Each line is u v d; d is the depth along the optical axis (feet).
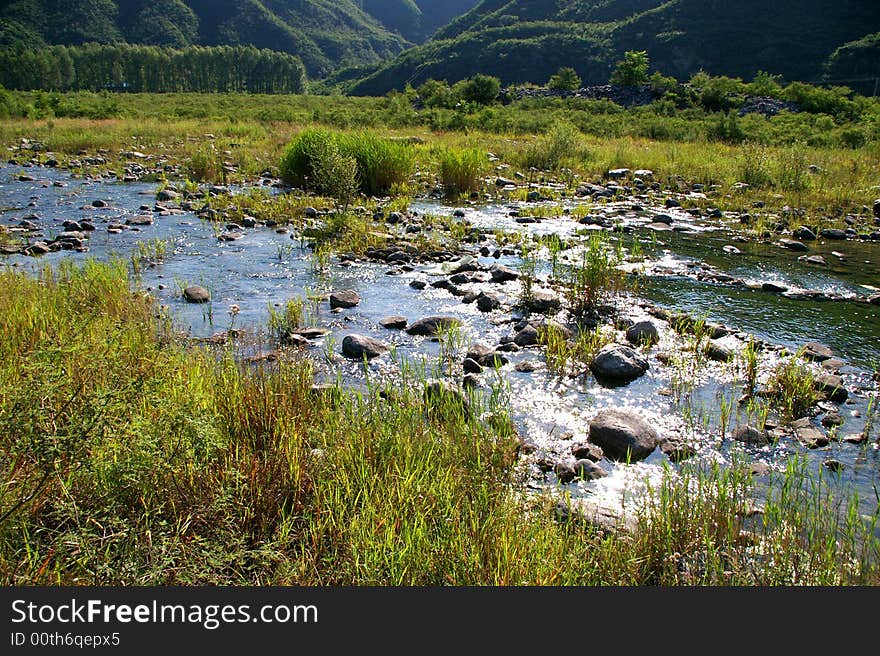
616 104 143.23
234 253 31.73
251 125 101.24
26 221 36.27
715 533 10.99
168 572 9.00
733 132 90.53
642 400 17.25
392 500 10.78
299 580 9.37
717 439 15.26
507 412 15.65
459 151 53.62
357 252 31.96
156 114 128.57
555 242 29.17
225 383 13.83
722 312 24.39
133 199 45.39
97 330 16.08
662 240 36.14
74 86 406.00
